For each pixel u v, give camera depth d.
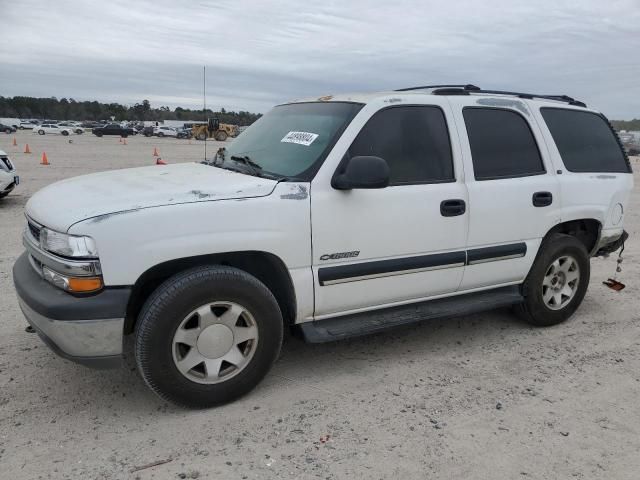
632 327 5.01
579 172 4.88
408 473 2.82
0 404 3.36
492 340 4.61
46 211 3.25
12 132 59.69
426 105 4.07
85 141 44.19
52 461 2.83
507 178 4.38
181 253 3.12
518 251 4.46
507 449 3.06
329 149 3.63
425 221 3.93
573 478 2.84
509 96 4.77
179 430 3.15
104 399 3.47
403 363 4.11
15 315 4.70
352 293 3.75
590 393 3.73
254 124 4.77
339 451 2.99
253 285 3.34
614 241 5.29
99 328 3.00
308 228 3.49
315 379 3.82
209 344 3.28
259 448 3.00
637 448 3.12
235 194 3.31
